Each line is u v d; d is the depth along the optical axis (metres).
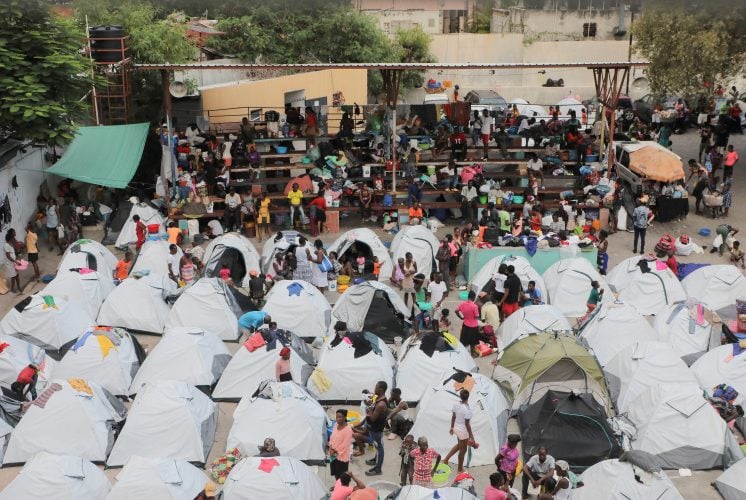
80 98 27.02
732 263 25.91
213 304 20.58
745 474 14.42
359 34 40.50
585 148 31.34
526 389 16.97
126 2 33.03
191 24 38.34
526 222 26.45
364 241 24.44
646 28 33.50
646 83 36.66
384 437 16.44
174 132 31.75
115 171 28.28
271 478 13.47
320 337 20.31
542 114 39.81
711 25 31.25
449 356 17.78
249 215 27.91
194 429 15.58
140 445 15.37
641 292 22.53
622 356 18.00
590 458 15.44
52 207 26.42
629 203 29.19
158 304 21.12
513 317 19.97
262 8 38.69
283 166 30.45
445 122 32.47
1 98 23.97
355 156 31.12
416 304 21.50
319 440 15.59
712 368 17.94
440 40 45.22
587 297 22.06
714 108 40.97
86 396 15.86
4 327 19.53
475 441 15.39
